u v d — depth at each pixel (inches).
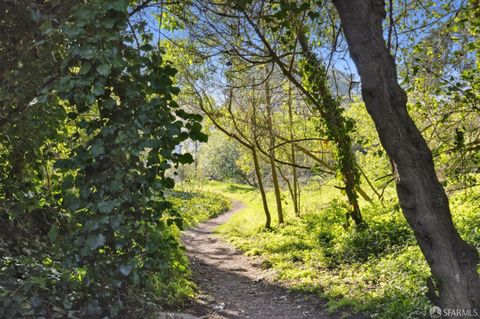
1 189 220.4
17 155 221.5
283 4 230.5
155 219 148.6
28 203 220.8
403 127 165.0
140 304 162.2
